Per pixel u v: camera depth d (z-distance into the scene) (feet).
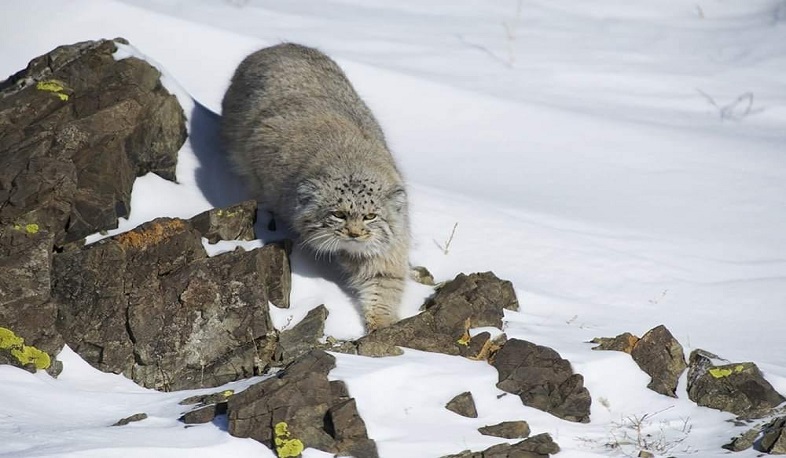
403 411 34.76
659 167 63.62
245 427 32.55
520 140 65.57
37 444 30.48
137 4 78.89
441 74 74.84
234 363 40.27
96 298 39.88
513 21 89.66
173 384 39.47
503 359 38.60
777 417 36.22
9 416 33.06
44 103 47.39
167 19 70.38
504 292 46.29
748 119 72.69
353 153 45.93
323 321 42.50
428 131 65.72
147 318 39.78
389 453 32.27
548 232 53.36
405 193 45.01
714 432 36.04
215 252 44.09
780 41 86.28
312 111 48.70
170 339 39.70
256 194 48.49
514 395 37.29
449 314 42.14
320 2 88.53
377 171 45.06
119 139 45.57
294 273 45.29
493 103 68.95
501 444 32.94
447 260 50.16
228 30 72.13
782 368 41.24
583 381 38.14
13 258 39.24
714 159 64.90
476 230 52.54
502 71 77.41
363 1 91.15
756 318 47.80
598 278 50.24
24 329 38.29
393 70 71.41
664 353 39.91
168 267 41.57
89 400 35.83
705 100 75.92
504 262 50.47
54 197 42.45
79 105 47.32
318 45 76.43
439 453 32.53
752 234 56.24
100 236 43.45
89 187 43.86
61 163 43.32
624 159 64.28
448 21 88.28
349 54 75.72
